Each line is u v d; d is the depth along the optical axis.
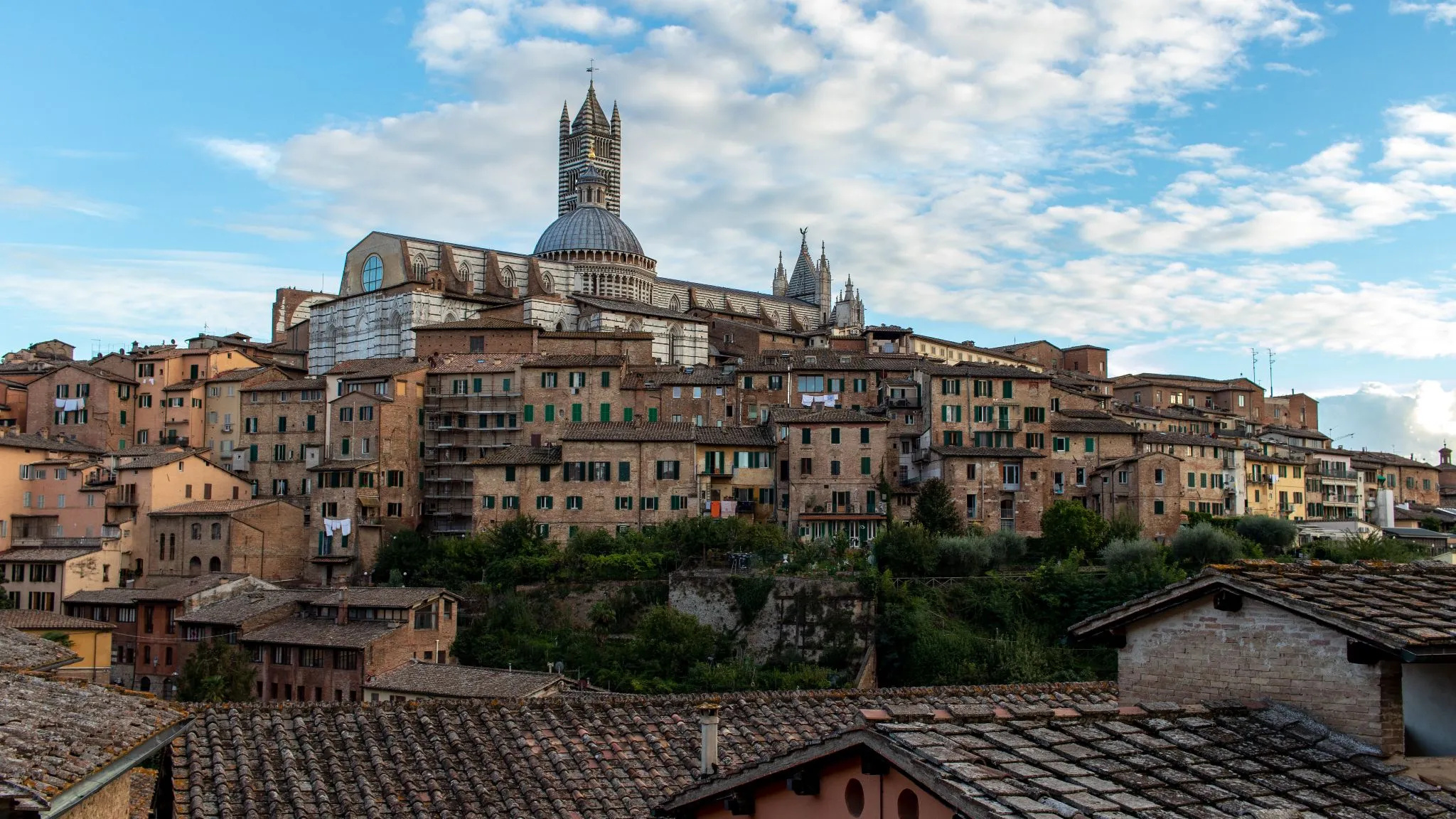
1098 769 20.27
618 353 177.38
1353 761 21.06
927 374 162.00
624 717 36.28
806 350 189.25
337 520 156.75
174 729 31.64
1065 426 168.38
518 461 149.88
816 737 34.97
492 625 131.50
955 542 135.88
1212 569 23.91
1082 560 144.38
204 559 151.25
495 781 31.67
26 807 22.73
